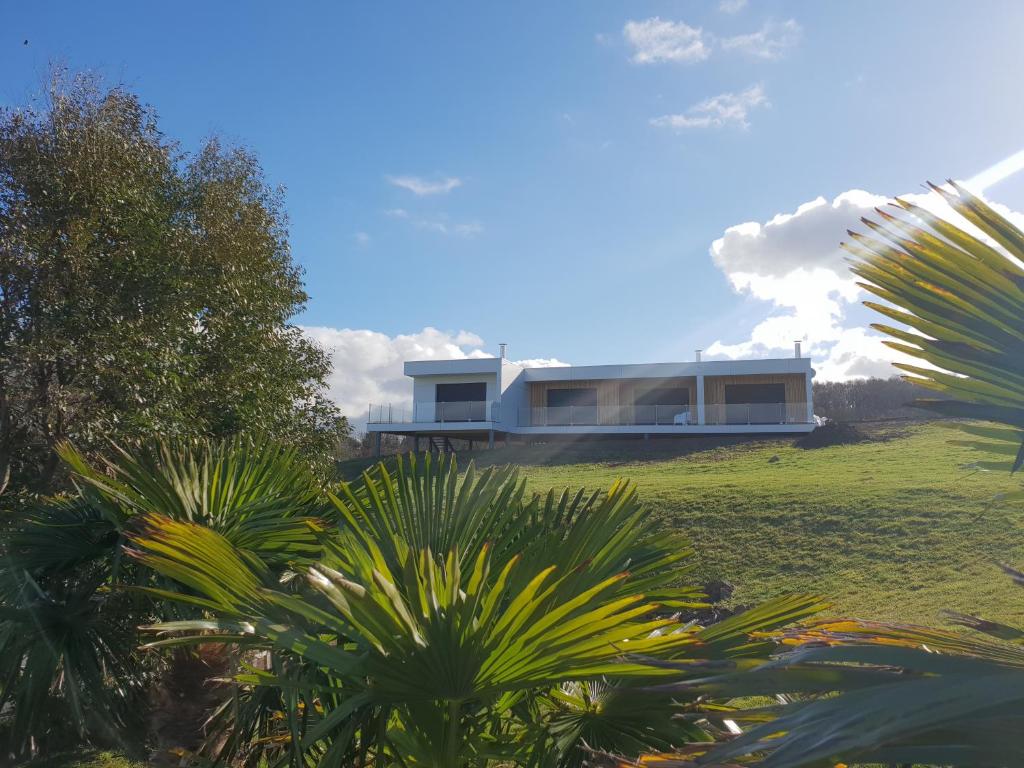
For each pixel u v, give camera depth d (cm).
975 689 117
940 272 148
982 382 154
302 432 1257
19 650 386
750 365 3394
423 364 3700
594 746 264
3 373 873
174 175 1284
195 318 1098
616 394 3716
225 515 405
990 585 1087
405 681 226
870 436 2775
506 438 3619
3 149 964
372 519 330
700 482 2042
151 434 890
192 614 371
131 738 400
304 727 291
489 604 211
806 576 1269
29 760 421
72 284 932
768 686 143
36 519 451
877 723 116
